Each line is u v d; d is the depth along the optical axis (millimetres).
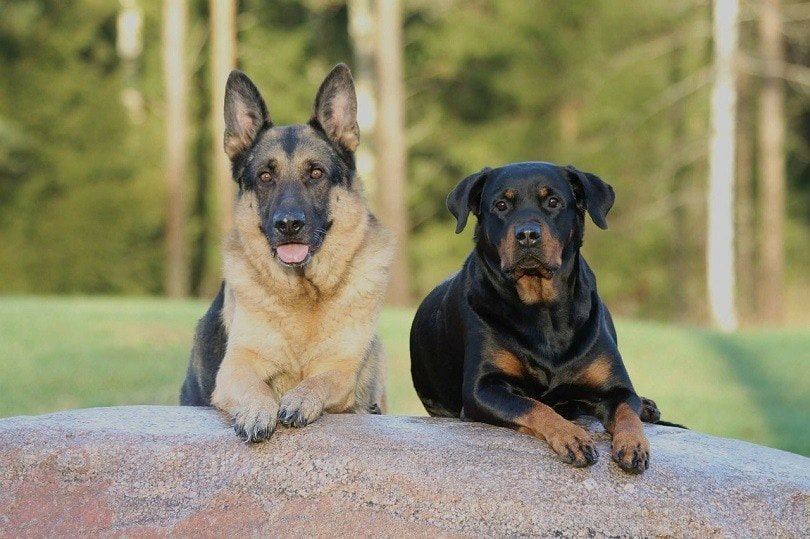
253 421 6371
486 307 7133
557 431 6258
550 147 35250
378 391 8281
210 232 36531
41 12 34406
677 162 34906
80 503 6242
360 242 7590
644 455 6129
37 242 34344
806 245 38156
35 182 34156
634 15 34375
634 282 37031
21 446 6434
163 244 35969
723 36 30234
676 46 34875
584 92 34906
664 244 36781
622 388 6953
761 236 36156
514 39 34812
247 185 7652
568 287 6984
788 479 6316
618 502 6020
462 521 5969
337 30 37375
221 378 7039
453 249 35812
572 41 34750
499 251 6949
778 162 31703
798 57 36594
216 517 6125
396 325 18047
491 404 6691
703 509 6043
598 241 35781
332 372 7195
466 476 6102
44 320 18094
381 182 28469
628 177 35594
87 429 6543
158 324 18203
